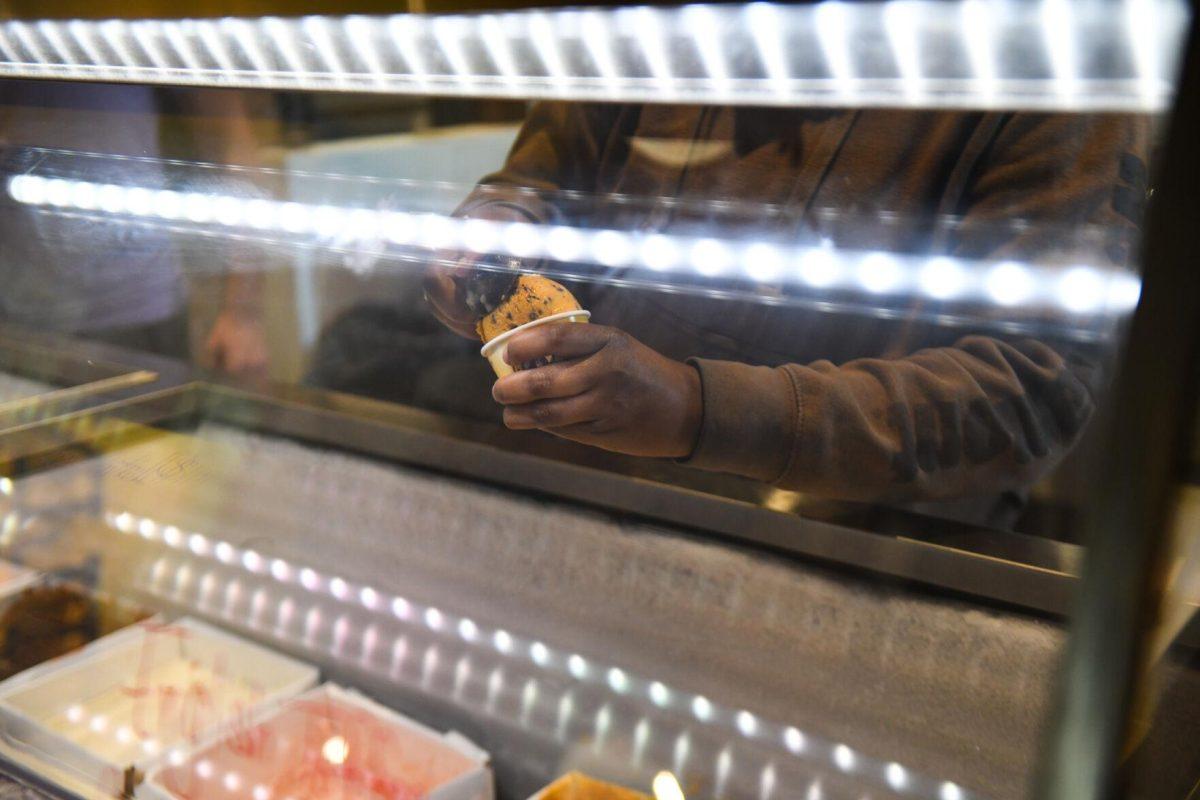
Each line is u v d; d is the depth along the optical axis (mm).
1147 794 569
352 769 1005
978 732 872
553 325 825
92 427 1312
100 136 1037
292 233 941
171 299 1326
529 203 871
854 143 979
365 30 764
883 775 885
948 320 772
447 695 1083
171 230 1018
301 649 1170
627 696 1018
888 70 615
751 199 1050
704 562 1048
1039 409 899
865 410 907
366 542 1235
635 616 1065
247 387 1407
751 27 642
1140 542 483
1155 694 583
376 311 1490
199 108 1014
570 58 714
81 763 990
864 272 775
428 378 1458
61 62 917
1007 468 937
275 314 1434
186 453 1355
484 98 763
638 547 1084
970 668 896
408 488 1228
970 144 888
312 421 1335
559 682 1050
